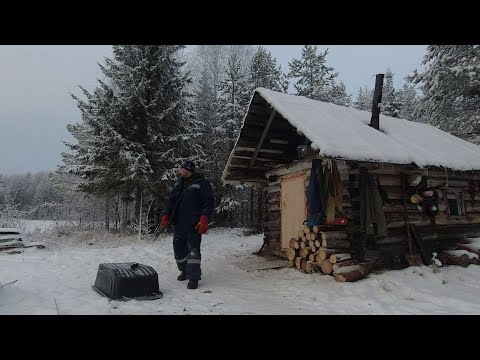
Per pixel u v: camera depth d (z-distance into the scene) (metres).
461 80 14.41
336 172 7.02
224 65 23.69
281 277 7.11
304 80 21.27
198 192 6.19
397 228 7.84
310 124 7.03
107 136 12.67
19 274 6.28
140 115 13.88
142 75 13.68
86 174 13.13
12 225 13.91
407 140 8.76
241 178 10.37
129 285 4.84
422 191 8.26
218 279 6.85
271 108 8.41
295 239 8.12
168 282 6.22
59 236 12.79
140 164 12.59
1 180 16.27
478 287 6.46
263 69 19.91
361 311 4.84
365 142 7.16
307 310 4.86
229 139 17.94
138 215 14.11
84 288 5.39
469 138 15.15
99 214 17.03
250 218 21.44
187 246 6.04
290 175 9.23
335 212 7.21
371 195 7.20
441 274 7.14
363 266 6.86
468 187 9.55
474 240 9.08
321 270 7.21
